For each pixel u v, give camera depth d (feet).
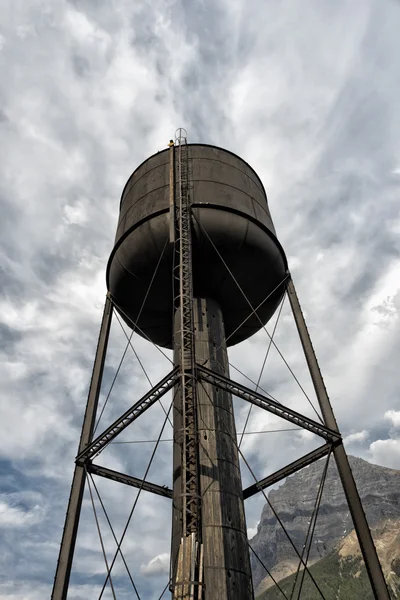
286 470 57.36
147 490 60.70
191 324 55.26
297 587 647.56
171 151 72.38
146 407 54.70
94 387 63.41
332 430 54.95
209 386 61.82
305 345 63.16
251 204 69.97
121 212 76.43
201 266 67.21
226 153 76.38
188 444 46.75
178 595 37.73
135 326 77.10
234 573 49.65
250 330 81.76
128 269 67.31
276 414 55.42
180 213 63.36
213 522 51.90
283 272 70.69
